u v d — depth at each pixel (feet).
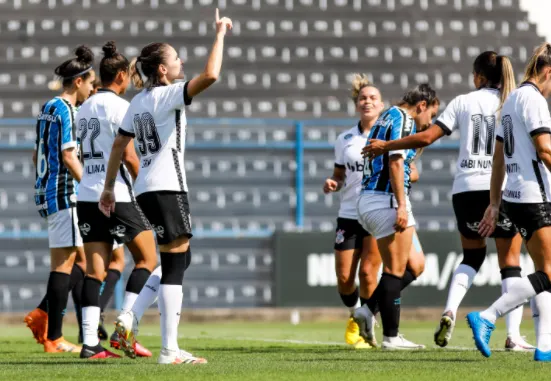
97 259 79.77
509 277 83.66
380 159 84.23
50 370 61.82
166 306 67.56
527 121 66.49
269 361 69.92
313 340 116.26
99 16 266.98
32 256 200.03
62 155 86.22
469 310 190.90
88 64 88.33
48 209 88.33
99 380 54.49
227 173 215.51
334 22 273.75
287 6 273.33
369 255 98.12
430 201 221.05
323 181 215.72
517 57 281.54
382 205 83.82
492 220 73.00
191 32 267.18
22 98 252.62
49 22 264.11
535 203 66.69
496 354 77.71
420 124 90.07
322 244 193.98
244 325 176.65
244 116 254.88
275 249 194.59
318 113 258.16
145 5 269.64
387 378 54.60
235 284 201.67
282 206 215.51
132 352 73.26
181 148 67.26
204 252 202.08
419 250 95.76
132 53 264.52
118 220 79.82
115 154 69.92
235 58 265.34
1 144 209.97
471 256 83.46
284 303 193.98
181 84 66.49
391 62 272.31
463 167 83.51
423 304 190.49
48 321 89.86
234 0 272.31
